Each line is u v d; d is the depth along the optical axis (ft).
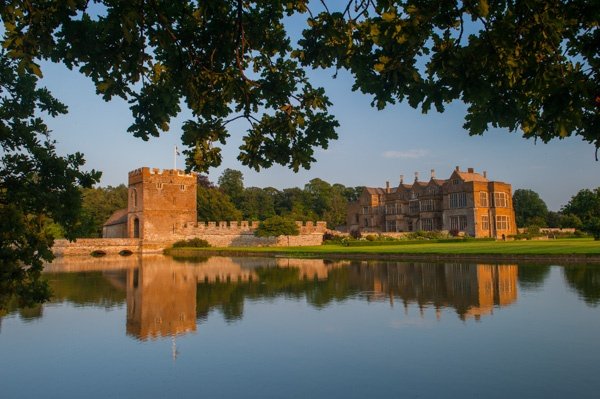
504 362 33.83
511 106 17.74
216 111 23.07
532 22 16.94
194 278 94.12
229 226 239.09
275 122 23.54
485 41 16.85
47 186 25.84
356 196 421.59
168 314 55.11
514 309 51.44
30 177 25.70
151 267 125.59
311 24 19.92
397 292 66.23
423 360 34.96
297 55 20.49
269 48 22.88
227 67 22.59
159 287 80.28
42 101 27.14
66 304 63.52
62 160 25.89
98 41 18.97
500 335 40.81
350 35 19.29
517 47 17.15
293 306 57.93
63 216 25.80
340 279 84.38
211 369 34.58
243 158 23.77
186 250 213.25
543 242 170.60
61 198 25.84
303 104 22.98
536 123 19.69
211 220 284.20
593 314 47.96
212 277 95.55
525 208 375.04
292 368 34.27
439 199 253.03
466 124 18.92
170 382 32.17
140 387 31.40
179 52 21.06
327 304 58.49
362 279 83.10
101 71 19.81
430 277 82.28
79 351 39.91
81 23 18.70
